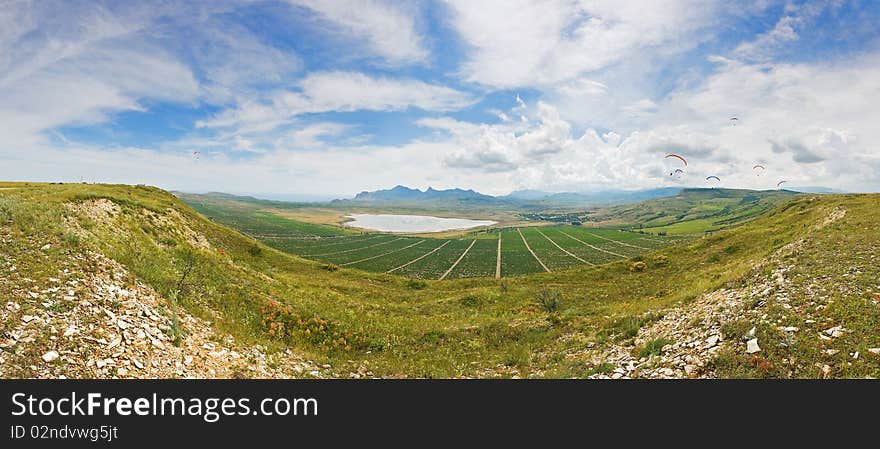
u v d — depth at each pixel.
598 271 50.97
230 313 17.20
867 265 15.96
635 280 44.25
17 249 13.49
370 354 17.72
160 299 14.95
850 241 20.70
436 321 26.50
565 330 20.42
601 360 14.88
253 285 24.11
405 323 24.97
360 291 39.06
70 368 9.29
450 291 44.12
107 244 18.09
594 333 18.66
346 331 19.22
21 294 11.02
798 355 10.54
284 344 16.05
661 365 12.55
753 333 12.12
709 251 47.72
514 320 24.20
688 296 21.34
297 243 153.38
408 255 129.12
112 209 28.77
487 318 26.84
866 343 10.17
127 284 14.55
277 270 43.72
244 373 12.24
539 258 115.06
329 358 15.74
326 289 35.62
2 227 14.94
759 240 44.22
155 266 18.52
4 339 9.20
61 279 12.65
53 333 10.01
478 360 17.44
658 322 17.70
